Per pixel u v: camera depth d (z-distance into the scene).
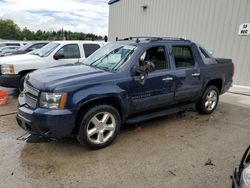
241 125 5.10
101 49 5.06
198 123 5.15
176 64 4.75
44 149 3.79
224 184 3.02
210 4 9.62
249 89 8.62
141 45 4.34
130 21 14.68
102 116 3.83
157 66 4.46
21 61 6.81
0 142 3.97
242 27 8.66
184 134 4.54
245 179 2.07
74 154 3.65
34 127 3.48
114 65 4.22
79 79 3.62
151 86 4.28
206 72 5.27
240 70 8.95
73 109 3.44
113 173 3.19
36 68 6.95
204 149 3.94
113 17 16.88
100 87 3.68
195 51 5.14
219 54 9.55
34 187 2.87
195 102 5.43
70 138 4.18
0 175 3.07
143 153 3.75
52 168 3.26
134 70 4.08
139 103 4.21
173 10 11.33
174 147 3.98
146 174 3.19
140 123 5.06
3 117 5.17
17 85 6.76
